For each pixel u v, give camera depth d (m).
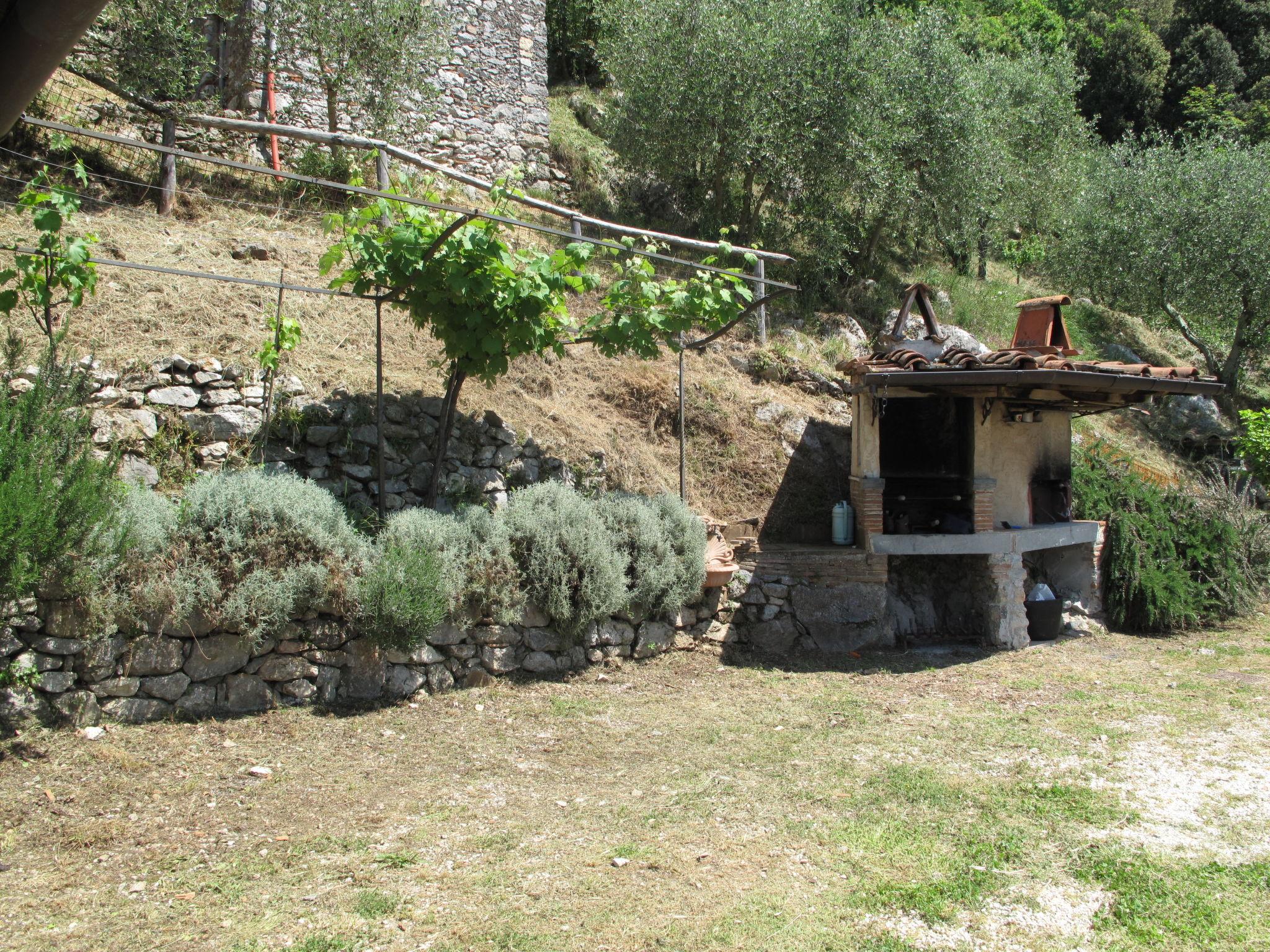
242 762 4.66
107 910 3.30
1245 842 4.05
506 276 6.26
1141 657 7.64
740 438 9.34
